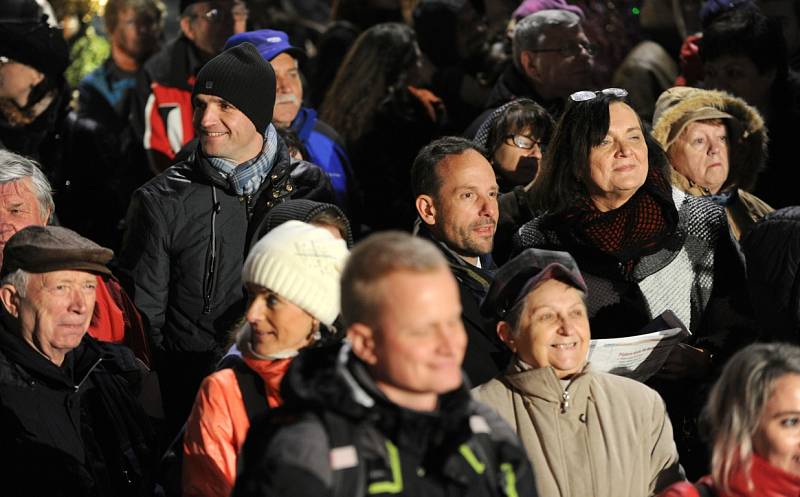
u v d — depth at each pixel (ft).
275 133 43.55
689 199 39.06
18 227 40.16
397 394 23.71
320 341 30.63
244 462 23.50
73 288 34.40
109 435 35.22
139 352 40.22
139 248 41.98
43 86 54.08
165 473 31.07
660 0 65.62
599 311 37.65
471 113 64.64
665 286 37.93
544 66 53.57
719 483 27.40
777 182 52.60
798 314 36.42
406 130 60.08
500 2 71.46
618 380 32.53
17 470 33.09
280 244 30.12
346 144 60.18
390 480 22.98
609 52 64.39
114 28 72.28
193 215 41.83
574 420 31.40
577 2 64.39
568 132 38.47
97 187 57.21
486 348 35.50
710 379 37.42
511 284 32.50
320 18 94.84
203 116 41.83
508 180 46.03
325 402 23.22
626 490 31.22
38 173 41.34
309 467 22.67
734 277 38.45
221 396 29.84
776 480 26.86
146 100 65.98
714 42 52.65
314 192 43.62
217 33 64.03
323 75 68.23
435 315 22.97
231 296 41.73
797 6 58.23
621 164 37.58
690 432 37.17
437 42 65.57
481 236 37.83
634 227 38.01
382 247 23.43
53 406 33.99
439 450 23.31
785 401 26.78
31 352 33.94
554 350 31.73
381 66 60.59
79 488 33.71
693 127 44.47
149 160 63.82
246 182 42.06
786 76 52.85
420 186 38.52
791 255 36.68
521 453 24.47
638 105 61.57
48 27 54.34
